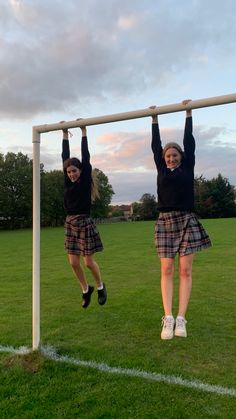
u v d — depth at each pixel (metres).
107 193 72.19
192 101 3.88
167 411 3.03
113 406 3.12
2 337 4.88
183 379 3.55
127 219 77.06
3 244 21.55
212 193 64.88
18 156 58.41
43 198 57.91
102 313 5.98
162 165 4.27
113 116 4.18
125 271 10.09
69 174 4.76
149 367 3.83
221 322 5.38
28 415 3.02
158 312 5.95
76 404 3.16
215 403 3.13
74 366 3.84
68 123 4.31
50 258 13.58
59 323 5.49
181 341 4.61
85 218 4.84
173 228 4.14
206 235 4.22
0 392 3.38
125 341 4.65
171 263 4.11
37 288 4.18
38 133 4.40
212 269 9.81
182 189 4.14
